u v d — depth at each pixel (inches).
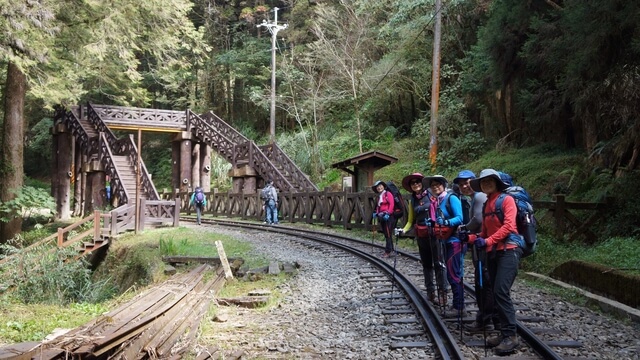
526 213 225.5
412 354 227.6
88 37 695.1
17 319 285.4
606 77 458.6
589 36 416.2
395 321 275.6
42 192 717.9
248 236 690.8
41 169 1800.0
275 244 609.0
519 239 225.3
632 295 285.7
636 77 454.0
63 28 666.2
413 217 300.8
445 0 949.8
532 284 368.2
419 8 1013.2
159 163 1652.3
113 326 212.2
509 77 733.3
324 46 1214.9
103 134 962.1
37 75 621.6
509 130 841.5
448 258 273.4
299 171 992.9
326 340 254.1
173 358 204.8
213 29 1669.5
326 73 1317.7
